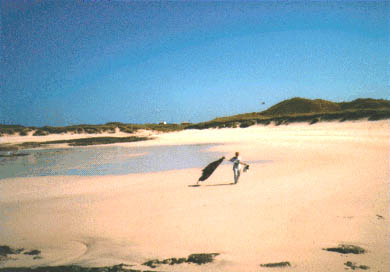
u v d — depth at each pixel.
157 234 6.78
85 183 14.73
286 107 92.88
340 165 15.16
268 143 33.06
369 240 5.56
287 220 7.08
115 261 5.38
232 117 86.94
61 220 8.45
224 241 6.04
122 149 35.72
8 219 8.76
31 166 22.38
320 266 4.59
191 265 4.92
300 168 15.32
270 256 5.12
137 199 10.55
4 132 67.38
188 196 10.55
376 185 9.91
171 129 79.94
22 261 5.64
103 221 8.09
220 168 17.53
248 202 9.08
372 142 25.81
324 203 8.29
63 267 5.06
